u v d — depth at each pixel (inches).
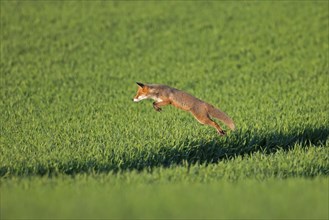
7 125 2177.7
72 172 1595.7
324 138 2021.4
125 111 2379.4
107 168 1614.2
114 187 1278.3
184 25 4530.0
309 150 1766.7
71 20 4697.3
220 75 3218.5
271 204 1071.6
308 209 1046.4
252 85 2950.3
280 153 1761.8
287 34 4190.5
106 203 1086.4
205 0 5310.0
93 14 4891.7
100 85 3046.3
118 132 1925.4
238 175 1491.1
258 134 1920.5
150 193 1173.7
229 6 5068.9
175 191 1186.6
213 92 2787.9
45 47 3996.1
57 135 1953.7
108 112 2362.2
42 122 2223.2
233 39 4114.2
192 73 3292.3
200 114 1545.3
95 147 1742.1
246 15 4746.6
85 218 999.0
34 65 3543.3
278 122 2041.1
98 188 1263.5
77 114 2373.3
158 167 1593.3
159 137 1841.8
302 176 1478.8
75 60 3678.6
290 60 3555.6
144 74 3309.5
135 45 4033.0
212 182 1364.4
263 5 5039.4
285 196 1135.0
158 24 4584.2
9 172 1550.2
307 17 4611.2
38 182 1339.8
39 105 2583.7
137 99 1540.4
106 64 3575.3
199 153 1807.3
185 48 3939.5
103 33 4360.2
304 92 2709.2
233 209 1039.6
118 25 4566.9
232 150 1856.5
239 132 1898.4
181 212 1023.6
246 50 3838.6
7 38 4220.0
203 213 1018.7
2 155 1689.2
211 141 1825.8
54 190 1246.3
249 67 3408.0
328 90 2775.6
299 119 2097.7
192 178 1409.9
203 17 4741.6
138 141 1781.5
